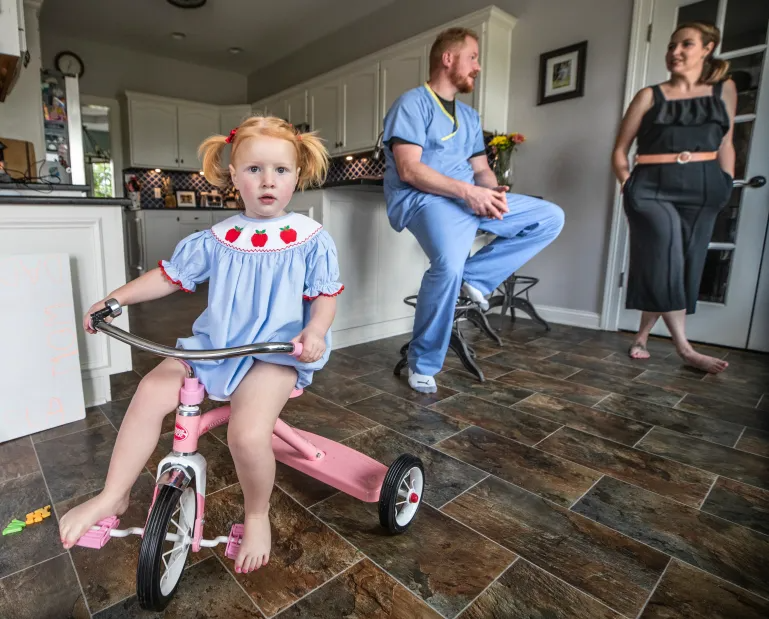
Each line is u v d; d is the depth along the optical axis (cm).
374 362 257
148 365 245
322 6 446
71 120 378
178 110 580
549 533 118
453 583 100
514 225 213
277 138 93
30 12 316
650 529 120
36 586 97
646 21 295
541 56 343
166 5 447
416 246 317
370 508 127
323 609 93
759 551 112
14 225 160
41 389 166
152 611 91
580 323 349
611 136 319
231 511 123
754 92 271
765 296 277
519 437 170
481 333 324
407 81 400
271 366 93
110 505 88
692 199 241
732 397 210
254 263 97
